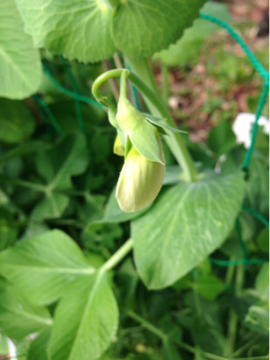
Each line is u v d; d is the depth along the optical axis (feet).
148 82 0.42
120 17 0.37
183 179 0.51
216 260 0.58
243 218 0.53
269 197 0.52
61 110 0.73
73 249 0.53
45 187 0.69
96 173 0.74
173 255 0.44
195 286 0.57
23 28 0.43
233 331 0.57
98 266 0.55
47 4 0.37
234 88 1.82
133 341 0.65
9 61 0.46
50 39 0.39
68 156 0.68
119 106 0.30
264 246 0.50
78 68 0.76
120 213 0.50
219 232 0.43
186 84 1.95
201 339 0.56
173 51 0.61
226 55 1.94
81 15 0.38
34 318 0.54
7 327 0.53
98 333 0.46
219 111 1.75
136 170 0.29
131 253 0.68
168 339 0.58
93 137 0.71
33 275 0.52
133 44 0.39
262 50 1.80
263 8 2.14
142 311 0.63
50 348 0.45
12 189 0.71
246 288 0.59
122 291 0.61
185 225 0.45
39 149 0.68
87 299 0.49
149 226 0.47
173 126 0.43
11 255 0.52
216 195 0.45
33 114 0.74
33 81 0.47
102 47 0.41
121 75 0.31
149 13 0.37
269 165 0.59
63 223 0.71
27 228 0.68
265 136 0.65
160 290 0.65
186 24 0.39
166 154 0.63
